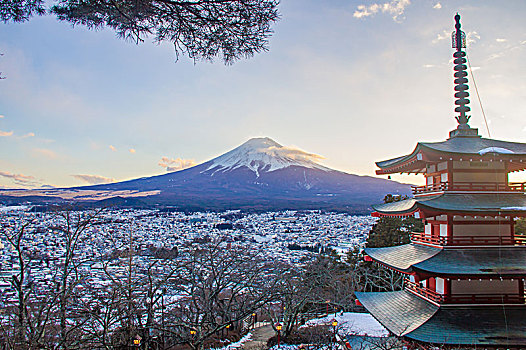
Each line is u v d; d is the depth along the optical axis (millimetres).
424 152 17047
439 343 14164
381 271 40656
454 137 19391
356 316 36031
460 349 13961
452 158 17047
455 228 17172
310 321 34062
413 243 20328
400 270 17016
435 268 15641
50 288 20609
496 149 16703
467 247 16922
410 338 14656
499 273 15109
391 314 18188
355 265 42562
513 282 16578
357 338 23125
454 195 17281
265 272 37938
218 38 8555
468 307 16141
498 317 15633
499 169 17766
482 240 16938
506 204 16641
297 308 30828
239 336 31422
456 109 19719
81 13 8047
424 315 16344
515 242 17109
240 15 8164
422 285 18984
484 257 16438
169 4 8047
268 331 34844
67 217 21469
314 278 33969
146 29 8398
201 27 8430
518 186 17484
